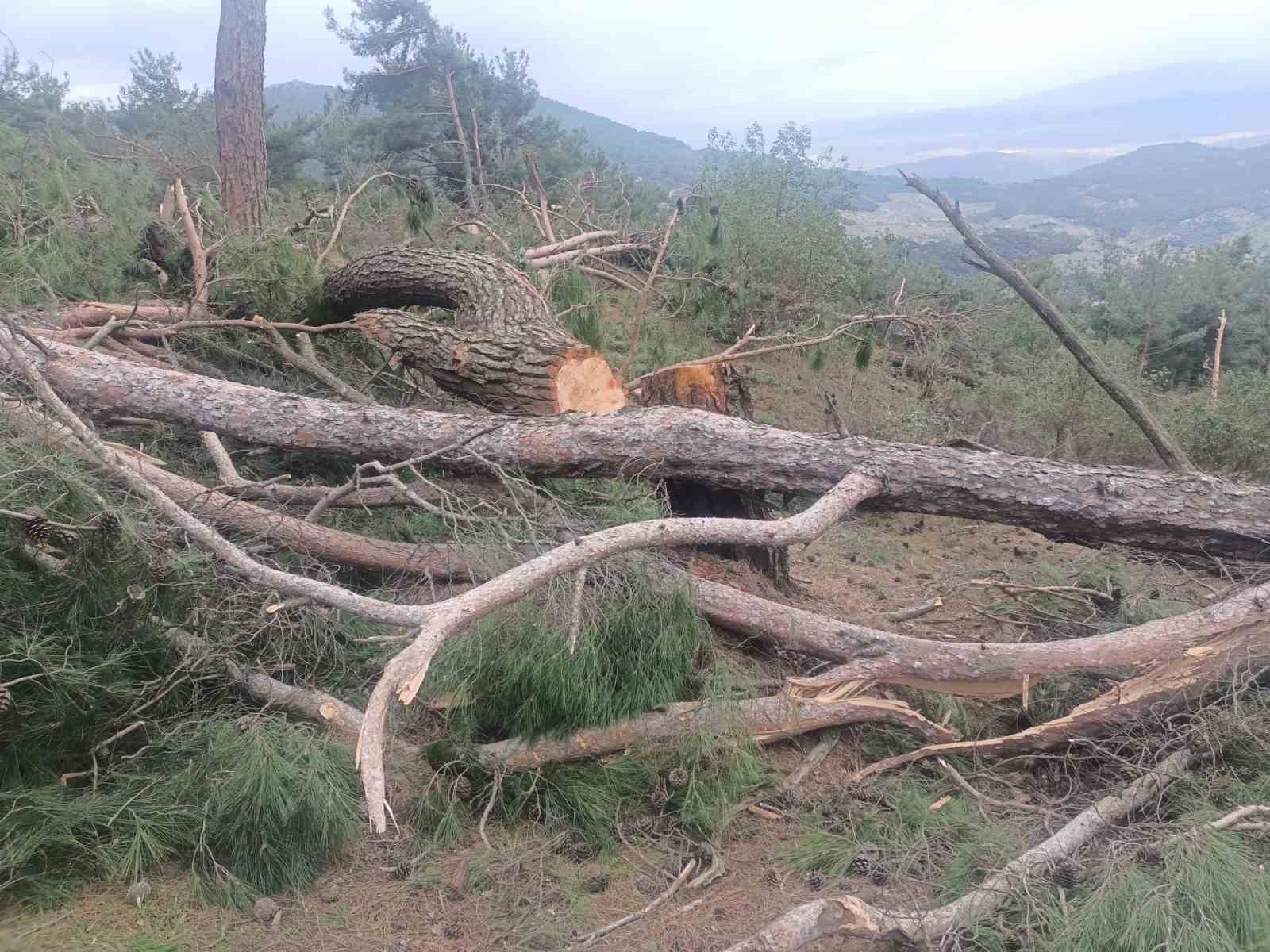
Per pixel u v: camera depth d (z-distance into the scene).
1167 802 3.04
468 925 2.55
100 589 2.94
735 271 8.19
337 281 5.81
